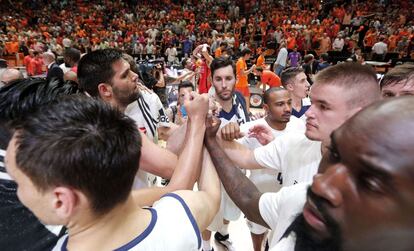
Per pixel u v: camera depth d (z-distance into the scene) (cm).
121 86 141
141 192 93
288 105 190
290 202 77
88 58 139
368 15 1886
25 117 64
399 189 39
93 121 60
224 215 219
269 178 181
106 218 63
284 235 64
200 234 73
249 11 2280
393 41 1430
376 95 94
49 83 89
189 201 78
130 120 67
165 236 67
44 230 72
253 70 764
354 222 43
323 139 98
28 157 56
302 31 1617
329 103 93
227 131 128
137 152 65
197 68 584
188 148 104
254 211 97
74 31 1930
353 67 94
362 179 42
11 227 72
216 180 107
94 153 57
